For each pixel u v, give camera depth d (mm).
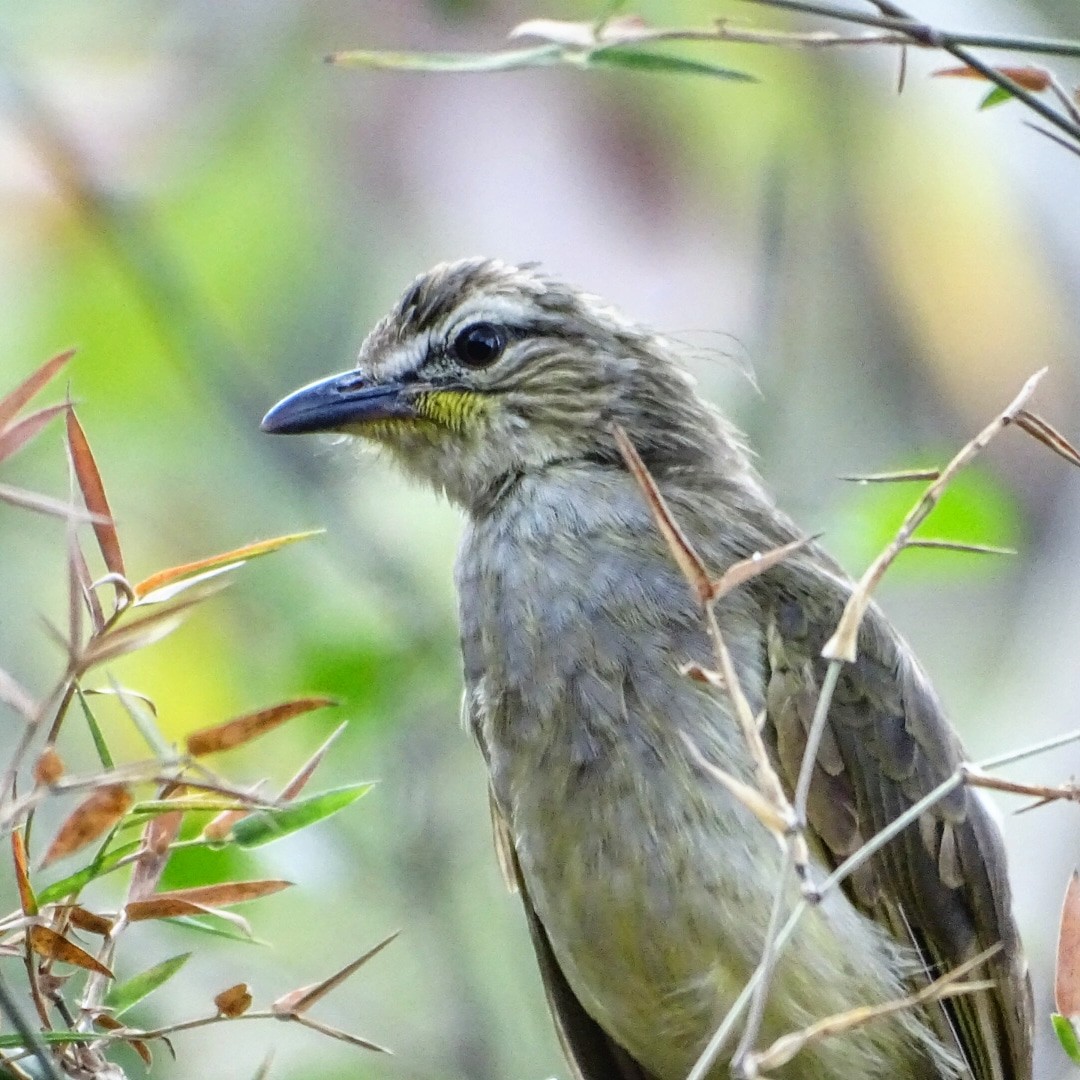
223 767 11594
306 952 11844
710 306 13148
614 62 7715
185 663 12445
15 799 6188
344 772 11836
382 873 11734
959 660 13734
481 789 12188
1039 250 13867
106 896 10594
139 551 13219
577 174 13195
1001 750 12477
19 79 13203
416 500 12781
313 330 13648
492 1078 11383
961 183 13820
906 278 13859
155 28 13570
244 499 13289
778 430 12852
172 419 13438
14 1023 6598
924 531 11352
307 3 13547
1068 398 13820
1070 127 7805
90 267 13391
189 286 13203
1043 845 11836
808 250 13625
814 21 13547
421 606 12180
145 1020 10516
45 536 12938
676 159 13266
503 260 11203
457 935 11625
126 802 6371
